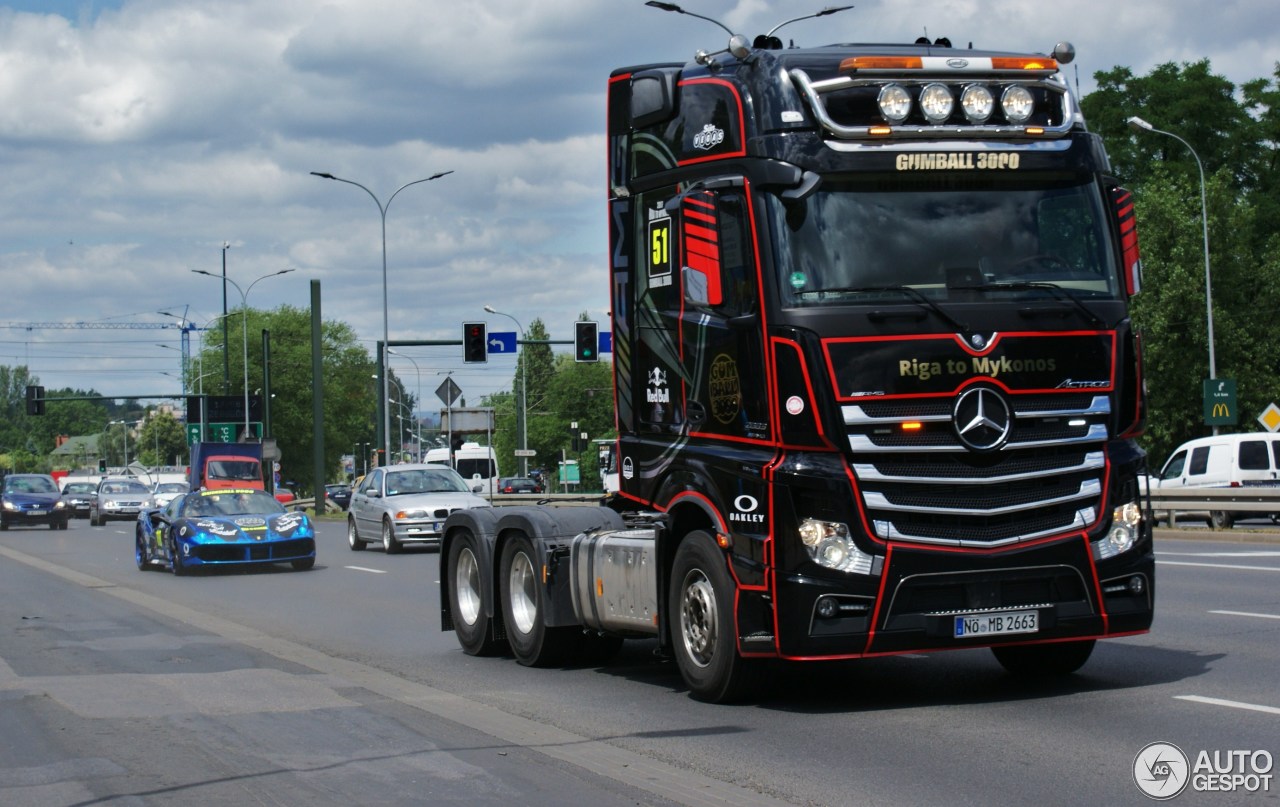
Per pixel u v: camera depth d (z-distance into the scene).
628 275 10.28
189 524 24.05
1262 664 10.30
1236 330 52.06
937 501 8.55
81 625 15.63
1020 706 9.02
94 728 8.91
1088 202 9.07
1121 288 9.05
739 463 8.90
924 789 6.89
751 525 8.80
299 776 7.42
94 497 53.56
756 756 7.80
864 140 8.74
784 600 8.54
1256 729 8.00
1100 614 8.84
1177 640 11.70
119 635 14.55
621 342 10.38
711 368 9.28
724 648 9.16
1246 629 12.28
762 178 8.75
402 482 30.38
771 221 8.70
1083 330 8.83
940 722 8.59
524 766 7.60
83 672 11.66
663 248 9.85
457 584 13.02
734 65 9.30
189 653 12.94
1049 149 9.00
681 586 9.64
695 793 6.91
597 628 10.94
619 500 11.51
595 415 128.50
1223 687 9.37
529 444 128.88
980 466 8.62
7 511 47.03
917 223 8.75
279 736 8.56
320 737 8.52
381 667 12.08
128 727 8.93
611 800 6.79
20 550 33.53
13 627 15.48
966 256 8.76
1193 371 52.19
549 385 148.62
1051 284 8.86
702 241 8.91
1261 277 53.69
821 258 8.62
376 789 7.09
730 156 9.10
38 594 20.02
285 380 116.75
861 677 10.53
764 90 8.93
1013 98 8.96
